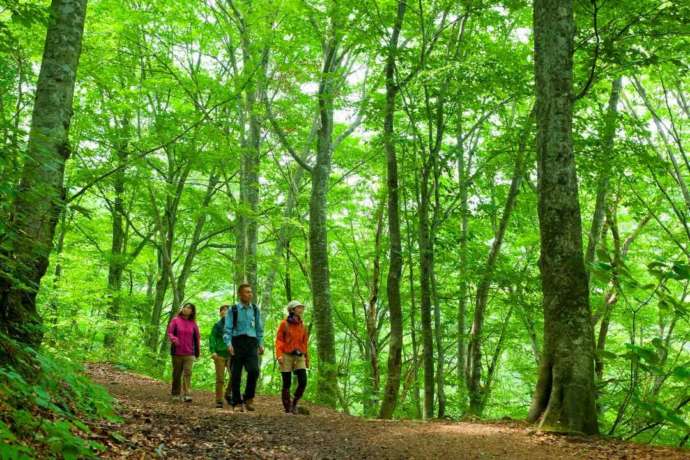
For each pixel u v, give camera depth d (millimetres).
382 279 21828
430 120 12070
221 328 10242
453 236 14164
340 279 23016
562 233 7891
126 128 16719
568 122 8062
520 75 11320
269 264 17984
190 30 17953
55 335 6926
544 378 7996
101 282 19219
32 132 4535
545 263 7988
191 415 7398
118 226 22156
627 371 13414
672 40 10430
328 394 14453
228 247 23250
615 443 6902
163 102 20094
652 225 17969
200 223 22156
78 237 20984
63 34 6816
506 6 12016
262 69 15281
